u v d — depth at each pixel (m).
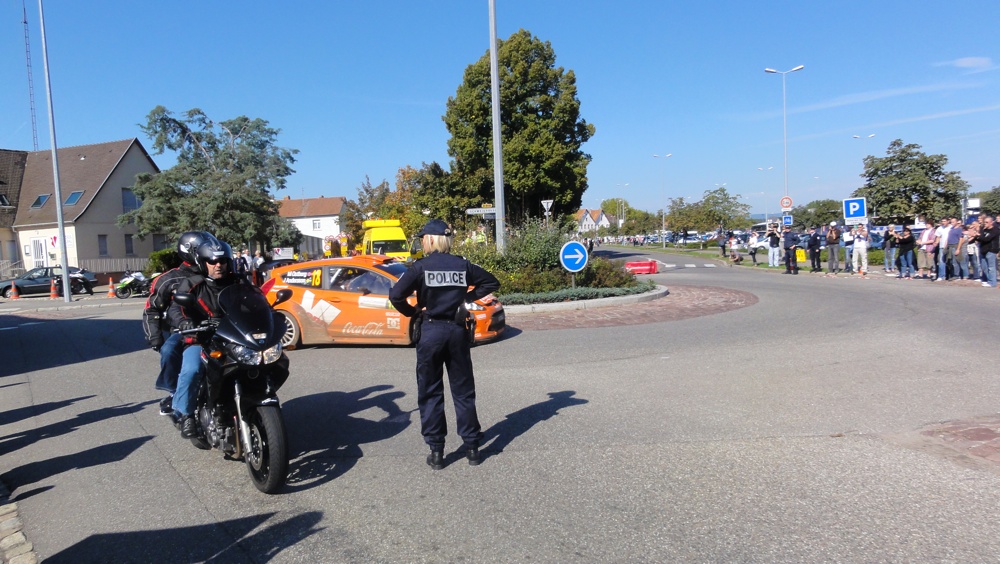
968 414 5.75
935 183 32.25
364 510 4.22
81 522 4.25
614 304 14.45
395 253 27.92
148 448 5.74
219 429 4.90
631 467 4.77
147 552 3.79
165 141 47.22
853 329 10.41
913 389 6.62
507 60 37.75
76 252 38.62
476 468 4.88
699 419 5.86
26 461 5.56
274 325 4.60
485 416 6.21
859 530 3.70
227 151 47.09
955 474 4.44
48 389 8.49
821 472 4.56
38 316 20.05
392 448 5.43
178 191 38.94
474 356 9.22
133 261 41.12
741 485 4.38
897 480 4.37
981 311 11.91
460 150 38.47
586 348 9.50
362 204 57.41
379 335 10.10
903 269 19.45
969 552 3.41
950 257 17.83
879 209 33.56
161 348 5.27
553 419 6.03
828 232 22.38
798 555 3.45
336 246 46.16
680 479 4.52
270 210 42.97
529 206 39.75
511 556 3.54
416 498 4.38
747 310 13.16
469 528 3.90
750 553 3.48
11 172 42.81
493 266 15.48
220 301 4.66
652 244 78.31
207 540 3.91
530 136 37.62
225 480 4.88
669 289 18.31
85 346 12.40
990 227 15.85
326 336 10.30
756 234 45.47
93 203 39.56
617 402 6.52
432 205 39.97
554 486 4.48
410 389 7.47
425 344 4.82
